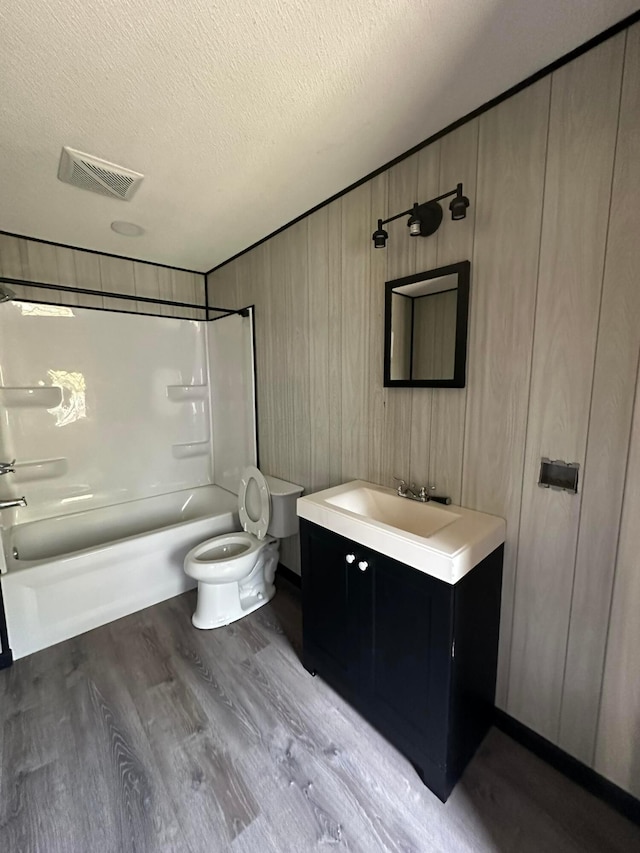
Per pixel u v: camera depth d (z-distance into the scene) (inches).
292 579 101.2
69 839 44.1
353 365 75.8
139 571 88.6
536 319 49.3
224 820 45.9
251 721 59.5
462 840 43.9
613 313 43.3
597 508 46.3
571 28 39.6
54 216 80.7
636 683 45.0
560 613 50.8
